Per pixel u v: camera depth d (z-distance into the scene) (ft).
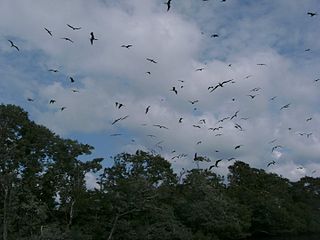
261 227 367.25
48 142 260.62
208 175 333.83
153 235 250.57
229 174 435.12
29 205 232.73
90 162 268.00
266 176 435.12
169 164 294.87
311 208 460.14
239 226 298.76
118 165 270.67
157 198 271.28
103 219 254.27
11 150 238.27
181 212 296.10
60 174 263.70
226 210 305.32
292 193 485.97
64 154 263.29
